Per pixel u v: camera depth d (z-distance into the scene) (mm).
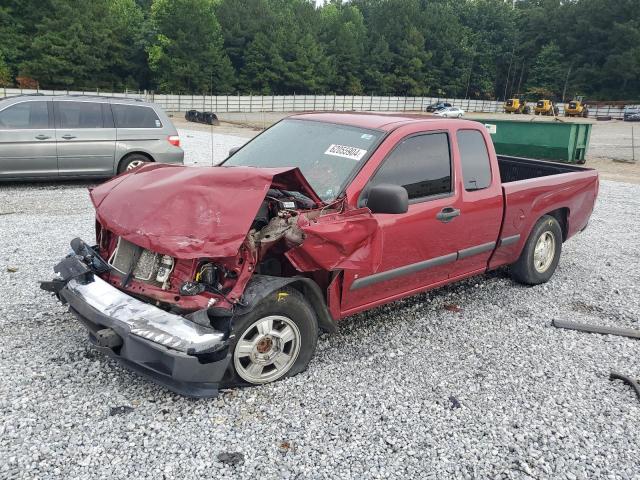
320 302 3943
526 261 6078
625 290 6375
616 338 5059
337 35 87312
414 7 96312
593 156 23719
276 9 93062
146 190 3756
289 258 3648
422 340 4781
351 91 88812
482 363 4434
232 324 3484
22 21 64562
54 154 10297
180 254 3266
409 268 4629
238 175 3674
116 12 71312
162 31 73062
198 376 3289
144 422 3367
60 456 3025
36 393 3586
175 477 2932
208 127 34625
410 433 3445
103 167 10859
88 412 3426
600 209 11352
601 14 94188
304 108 71688
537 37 102562
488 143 5398
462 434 3477
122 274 3723
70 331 4484
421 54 92500
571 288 6363
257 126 38250
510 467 3201
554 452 3365
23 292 5270
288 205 3861
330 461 3141
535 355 4637
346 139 4594
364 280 4281
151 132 11266
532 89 98250
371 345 4617
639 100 90375
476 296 5945
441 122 4957
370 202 3883
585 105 72188
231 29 82125
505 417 3689
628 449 3434
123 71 73625
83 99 10672
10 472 2877
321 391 3836
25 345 4219
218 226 3381
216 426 3377
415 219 4512
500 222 5438
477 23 108500
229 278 3541
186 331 3254
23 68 62969
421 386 4012
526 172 7344
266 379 3826
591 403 3936
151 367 3303
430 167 4723
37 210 8797
